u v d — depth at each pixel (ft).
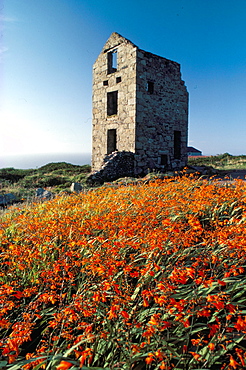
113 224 13.38
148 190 22.02
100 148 61.62
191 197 17.92
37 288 10.37
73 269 11.13
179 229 11.92
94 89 62.75
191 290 8.84
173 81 60.54
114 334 7.79
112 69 60.64
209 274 10.29
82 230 12.41
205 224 15.46
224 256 10.75
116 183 38.01
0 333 9.02
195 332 8.09
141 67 53.52
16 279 11.19
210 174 52.47
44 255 12.17
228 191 18.33
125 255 11.93
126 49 54.54
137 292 9.09
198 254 10.53
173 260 11.11
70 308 7.80
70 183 48.67
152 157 56.13
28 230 13.88
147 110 54.80
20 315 9.31
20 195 38.42
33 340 9.00
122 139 55.98
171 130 59.98
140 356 6.68
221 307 6.81
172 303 7.13
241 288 9.30
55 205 19.61
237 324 6.37
